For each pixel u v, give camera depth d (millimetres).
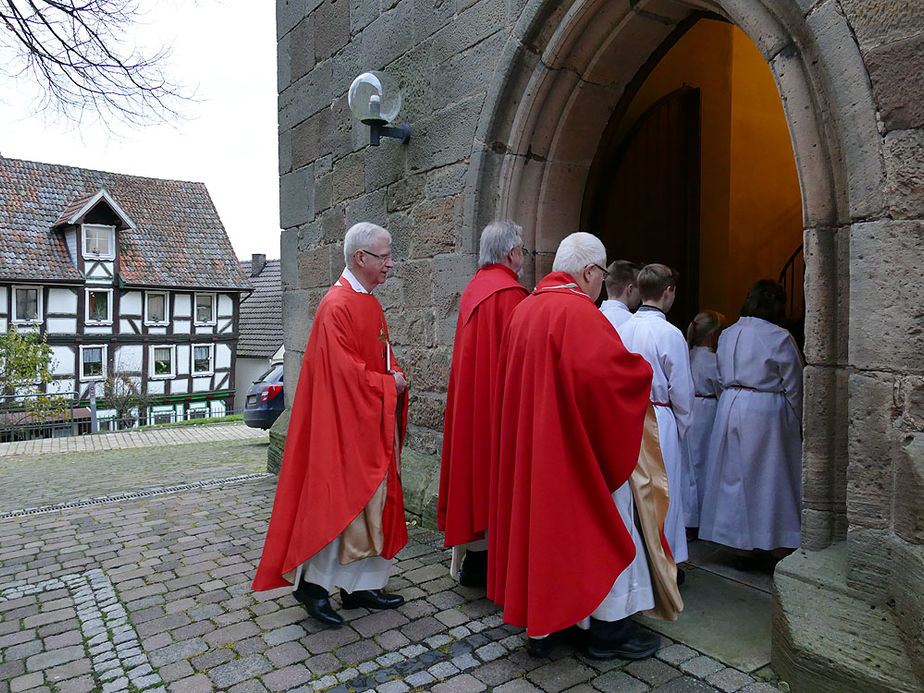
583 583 2324
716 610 2846
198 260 23797
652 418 2512
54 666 2590
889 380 2148
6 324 20172
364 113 4324
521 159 3809
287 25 5941
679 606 2514
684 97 4547
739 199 5129
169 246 23594
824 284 2400
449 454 3205
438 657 2564
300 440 2859
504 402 2586
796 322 5496
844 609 2207
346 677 2441
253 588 2785
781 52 2475
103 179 23750
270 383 9406
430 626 2820
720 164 4945
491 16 3840
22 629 2926
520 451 2451
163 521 4570
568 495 2352
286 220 6133
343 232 5273
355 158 5074
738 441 3207
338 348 2809
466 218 4020
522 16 3598
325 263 5555
